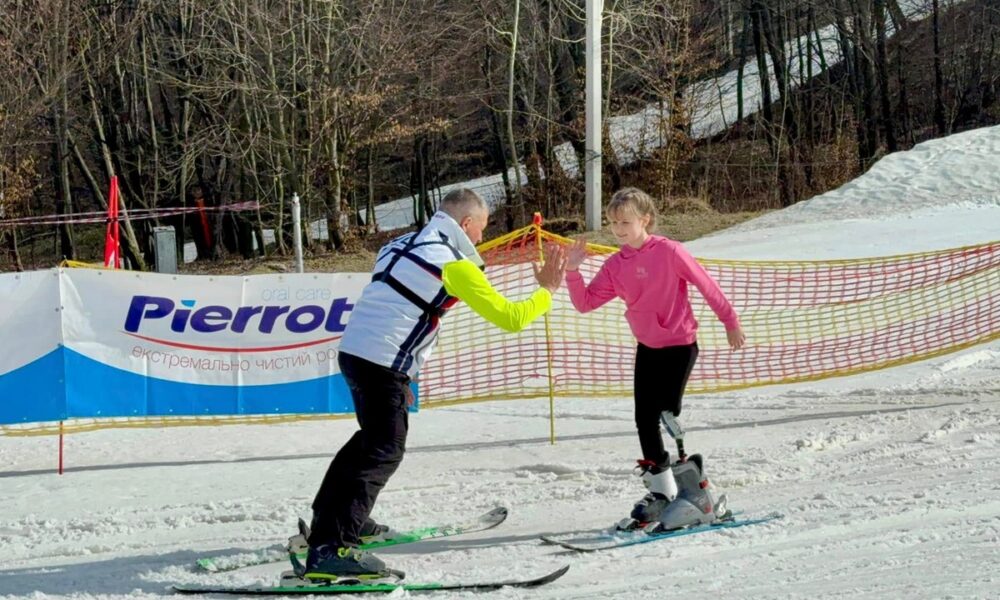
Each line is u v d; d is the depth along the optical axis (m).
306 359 7.45
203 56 27.94
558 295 11.47
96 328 7.16
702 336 10.08
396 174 45.12
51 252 36.31
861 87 38.06
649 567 4.61
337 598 4.34
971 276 10.32
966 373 9.12
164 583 4.72
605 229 24.11
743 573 4.40
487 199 37.78
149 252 33.19
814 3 37.09
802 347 9.59
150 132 31.77
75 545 5.50
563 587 4.38
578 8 29.81
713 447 7.06
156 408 7.27
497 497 6.11
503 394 8.12
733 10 37.97
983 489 5.57
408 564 4.85
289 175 28.02
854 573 4.27
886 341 9.48
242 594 4.47
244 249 32.88
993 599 3.74
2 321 7.02
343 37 27.11
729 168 35.03
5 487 6.87
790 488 5.95
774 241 18.53
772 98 40.09
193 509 6.09
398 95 28.80
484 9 30.22
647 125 32.81
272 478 6.88
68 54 27.50
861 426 7.33
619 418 8.38
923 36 39.09
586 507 5.82
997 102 38.03
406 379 4.56
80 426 7.38
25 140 25.95
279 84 27.80
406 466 7.03
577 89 31.98
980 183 22.58
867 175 24.58
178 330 7.29
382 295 4.52
